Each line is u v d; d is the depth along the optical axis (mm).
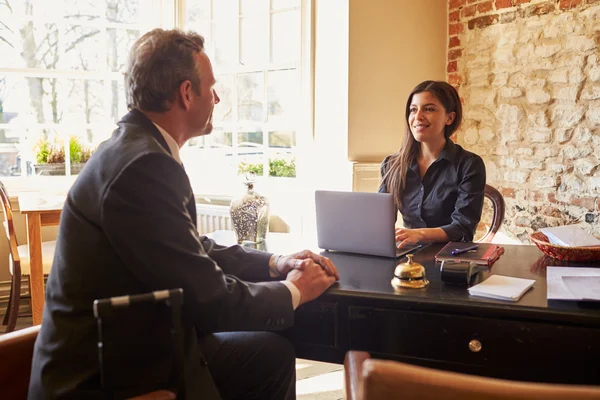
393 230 1881
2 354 1467
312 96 4031
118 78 4590
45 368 1277
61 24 4398
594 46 3211
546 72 3482
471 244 2031
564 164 3418
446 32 4203
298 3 4027
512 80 3701
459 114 2555
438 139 2557
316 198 2004
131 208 1264
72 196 1341
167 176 1330
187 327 1374
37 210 3156
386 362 968
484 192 2643
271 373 1613
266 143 4301
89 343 1272
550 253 1903
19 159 4352
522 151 3668
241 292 1428
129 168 1279
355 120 3826
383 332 1502
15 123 4324
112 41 4586
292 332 1636
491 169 3910
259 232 2252
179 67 1508
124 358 1279
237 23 4312
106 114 4598
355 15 3746
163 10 4570
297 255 1690
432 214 2543
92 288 1286
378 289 1532
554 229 2018
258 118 4324
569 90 3359
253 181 2291
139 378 1296
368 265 1821
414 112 2541
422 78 4125
